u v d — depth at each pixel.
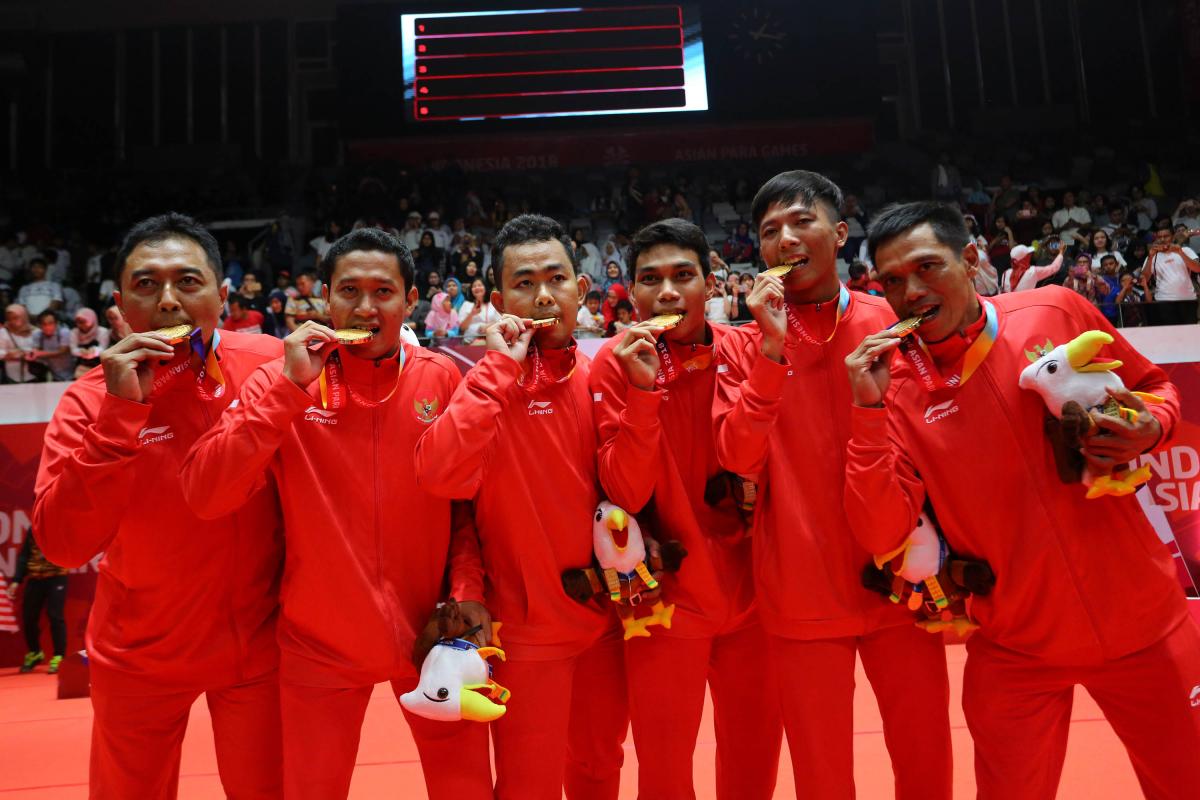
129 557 2.60
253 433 2.38
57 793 4.11
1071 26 20.44
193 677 2.63
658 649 2.78
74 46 20.34
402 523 2.62
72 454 2.43
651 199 16.34
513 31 17.70
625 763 4.18
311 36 20.59
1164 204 17.25
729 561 2.90
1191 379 7.27
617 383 2.87
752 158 18.39
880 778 3.73
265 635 2.71
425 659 2.48
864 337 2.74
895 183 18.23
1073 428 2.33
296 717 2.51
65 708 5.97
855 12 18.28
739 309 9.95
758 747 3.02
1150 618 2.42
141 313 2.60
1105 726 4.21
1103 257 10.65
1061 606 2.44
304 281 10.26
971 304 2.57
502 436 2.70
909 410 2.64
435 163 18.20
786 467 2.72
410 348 2.87
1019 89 20.47
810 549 2.65
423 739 2.59
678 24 17.97
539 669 2.66
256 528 2.70
